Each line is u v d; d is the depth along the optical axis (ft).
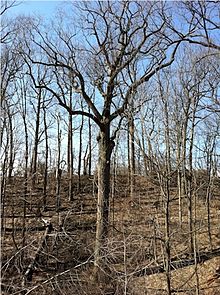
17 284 31.40
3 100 51.65
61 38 70.33
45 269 36.76
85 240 40.40
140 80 39.75
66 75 47.62
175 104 42.60
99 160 47.01
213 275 40.27
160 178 30.01
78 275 31.81
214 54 44.27
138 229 35.99
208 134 51.85
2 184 44.04
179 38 43.27
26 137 79.51
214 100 49.80
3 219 44.21
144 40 44.75
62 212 71.31
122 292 29.04
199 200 64.59
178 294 36.52
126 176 83.97
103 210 44.09
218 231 53.62
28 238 46.06
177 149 36.78
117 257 30.86
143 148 30.32
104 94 47.37
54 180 100.07
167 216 29.19
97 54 47.75
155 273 36.63
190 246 42.86
